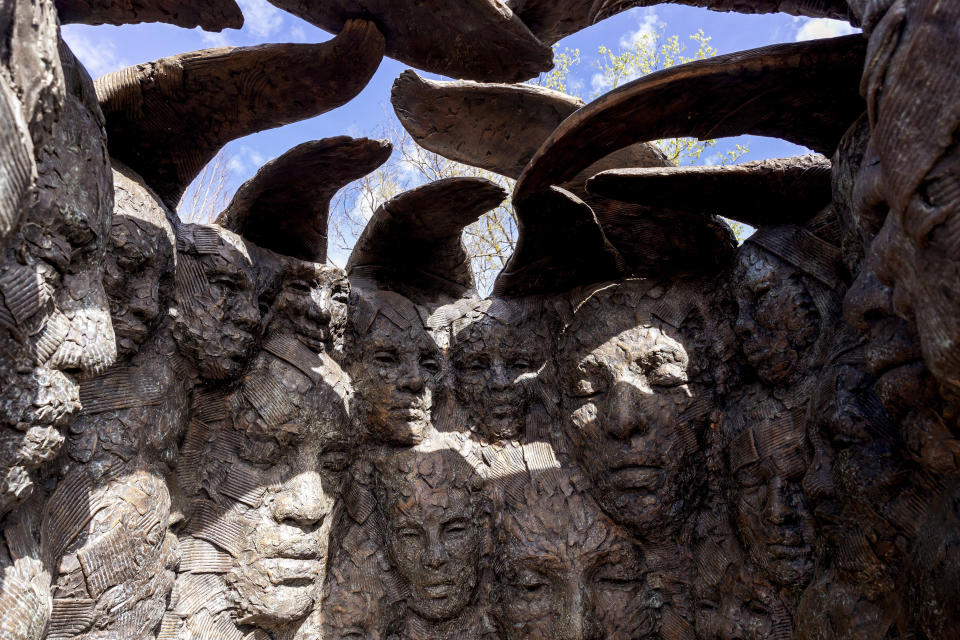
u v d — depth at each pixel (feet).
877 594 12.86
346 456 18.72
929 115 8.47
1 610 9.60
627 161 19.53
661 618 18.39
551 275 21.03
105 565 12.30
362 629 17.92
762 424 16.96
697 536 18.48
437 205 18.20
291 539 16.56
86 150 11.45
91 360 11.03
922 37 8.48
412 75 17.56
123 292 13.58
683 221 18.88
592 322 19.90
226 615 15.78
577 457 19.80
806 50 11.94
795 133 14.53
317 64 14.29
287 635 16.88
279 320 17.78
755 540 16.40
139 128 14.84
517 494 19.39
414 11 14.32
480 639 18.65
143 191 14.64
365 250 20.49
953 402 10.36
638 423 18.28
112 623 12.39
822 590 14.16
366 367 19.52
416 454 19.26
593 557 18.44
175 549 14.90
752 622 16.17
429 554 18.34
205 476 16.06
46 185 10.28
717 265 19.63
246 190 17.01
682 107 13.43
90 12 12.76
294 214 18.07
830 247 16.56
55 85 9.71
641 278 20.54
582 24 17.39
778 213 17.48
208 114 14.97
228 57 13.88
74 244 11.00
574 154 14.92
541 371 20.93
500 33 14.84
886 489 12.74
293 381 17.24
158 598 13.60
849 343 14.66
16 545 10.21
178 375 15.25
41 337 10.10
